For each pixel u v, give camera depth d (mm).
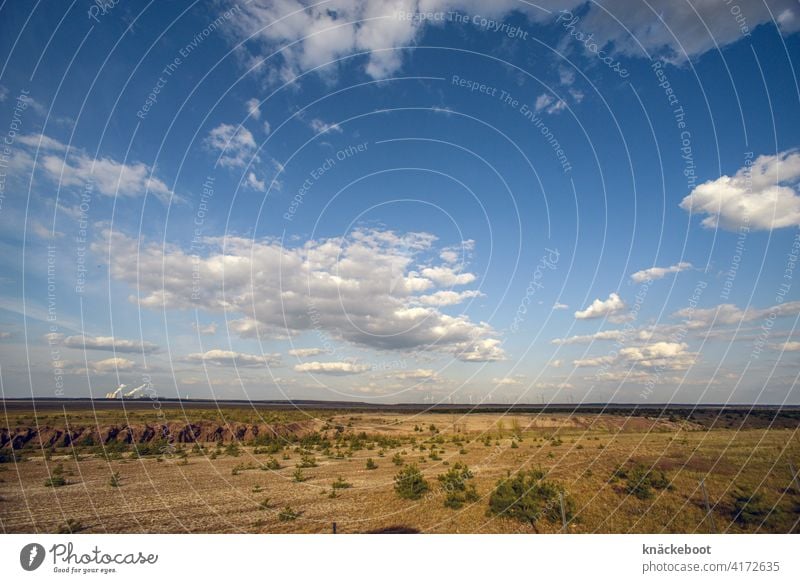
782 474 20531
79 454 37375
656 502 18422
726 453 25656
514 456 31844
